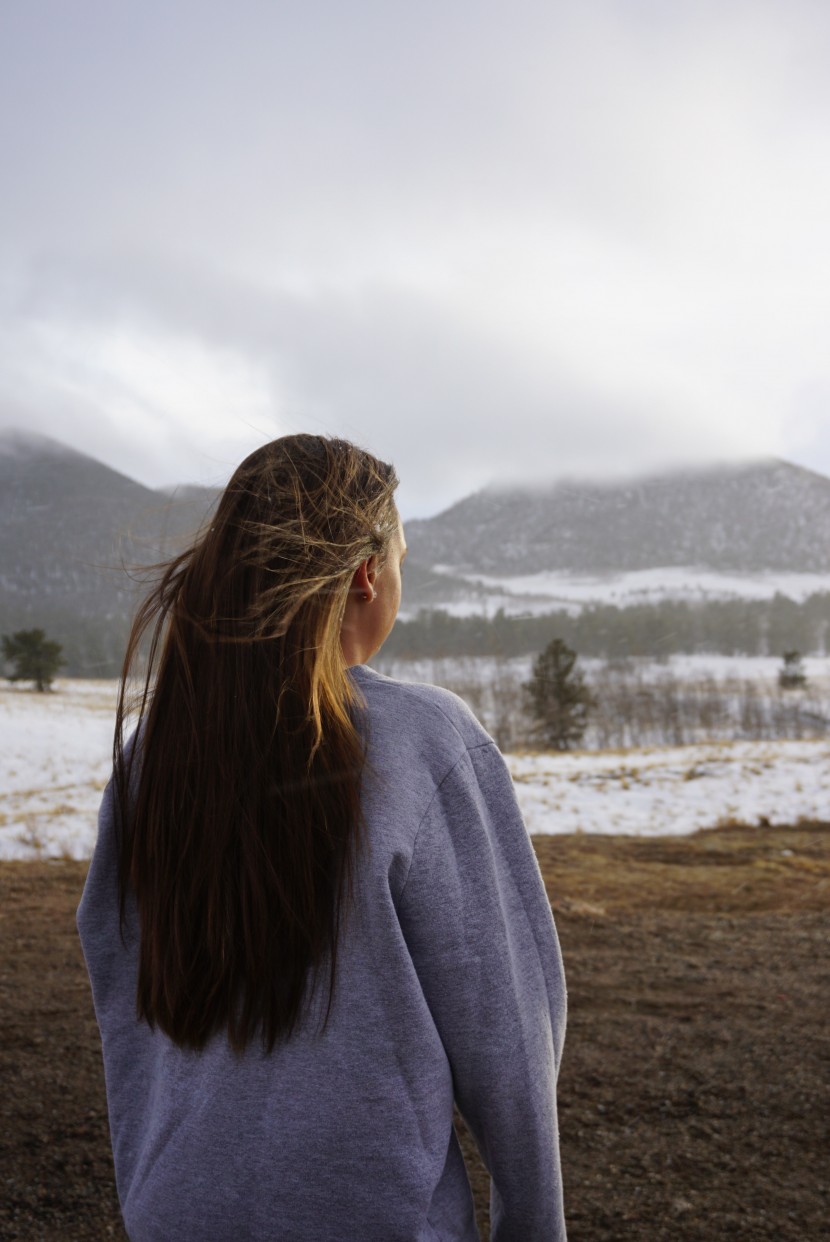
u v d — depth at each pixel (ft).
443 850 2.62
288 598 2.54
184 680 2.68
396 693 2.84
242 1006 2.49
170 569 2.89
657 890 23.39
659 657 345.92
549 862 27.27
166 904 2.61
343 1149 2.44
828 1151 7.89
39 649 167.32
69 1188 7.57
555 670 131.54
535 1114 2.70
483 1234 7.00
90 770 68.39
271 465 2.80
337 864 2.47
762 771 49.11
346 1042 2.47
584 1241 6.70
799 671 243.19
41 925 18.20
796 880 24.36
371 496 2.89
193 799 2.56
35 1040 11.11
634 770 51.52
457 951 2.59
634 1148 8.18
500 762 2.92
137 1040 2.92
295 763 2.49
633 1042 10.95
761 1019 11.68
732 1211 7.01
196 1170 2.51
